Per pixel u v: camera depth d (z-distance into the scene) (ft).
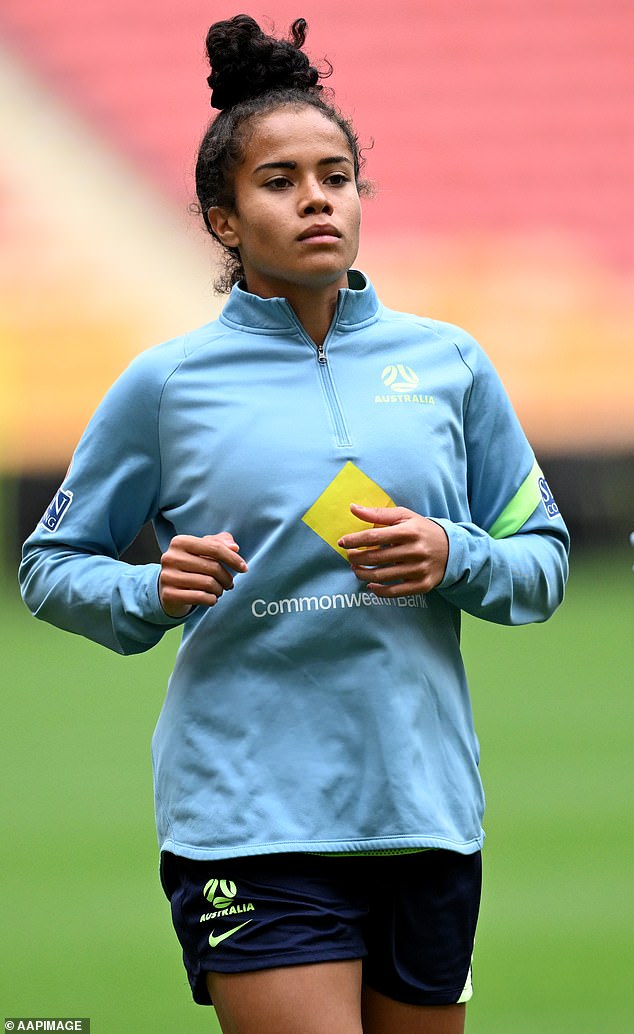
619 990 51.60
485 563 31.96
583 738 95.40
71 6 229.45
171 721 32.24
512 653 129.39
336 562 31.45
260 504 31.65
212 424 32.35
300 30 35.24
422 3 235.81
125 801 83.25
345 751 30.96
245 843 30.42
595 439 208.74
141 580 32.07
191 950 30.99
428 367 33.63
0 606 174.19
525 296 219.00
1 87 223.10
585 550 202.59
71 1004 50.96
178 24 230.68
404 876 31.24
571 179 226.17
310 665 31.27
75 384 210.59
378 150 227.20
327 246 32.32
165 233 217.36
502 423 34.68
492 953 56.39
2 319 212.23
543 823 75.66
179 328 213.05
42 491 208.13
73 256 214.90
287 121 32.71
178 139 223.30
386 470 31.99
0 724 106.63
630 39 234.79
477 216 223.10
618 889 64.64
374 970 31.76
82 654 139.23
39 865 70.64
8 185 217.77
